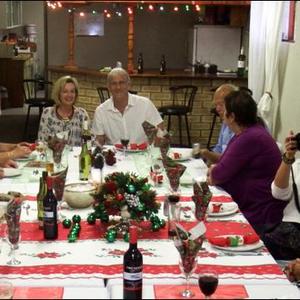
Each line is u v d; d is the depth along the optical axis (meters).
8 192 2.81
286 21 5.52
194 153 3.84
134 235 1.75
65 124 4.29
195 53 8.63
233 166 3.07
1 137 7.87
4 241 2.27
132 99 4.41
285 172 2.84
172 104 7.40
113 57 10.05
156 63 10.06
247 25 8.42
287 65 5.48
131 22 7.74
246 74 7.47
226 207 2.71
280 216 3.04
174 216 2.34
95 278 1.91
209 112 7.44
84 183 2.85
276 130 5.82
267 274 1.98
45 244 2.24
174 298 1.73
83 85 7.86
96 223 2.47
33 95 10.65
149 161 3.71
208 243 2.27
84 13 9.71
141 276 1.74
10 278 1.90
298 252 2.84
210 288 1.68
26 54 10.88
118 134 4.42
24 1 12.08
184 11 9.88
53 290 1.78
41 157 3.64
